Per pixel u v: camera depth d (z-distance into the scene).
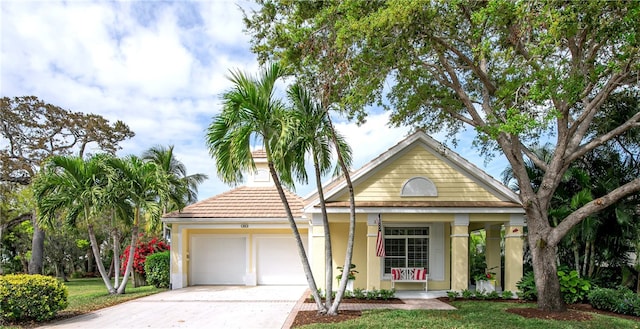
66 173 16.91
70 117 30.59
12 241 33.72
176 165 31.16
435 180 16.50
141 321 11.59
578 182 16.75
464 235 15.90
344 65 10.98
